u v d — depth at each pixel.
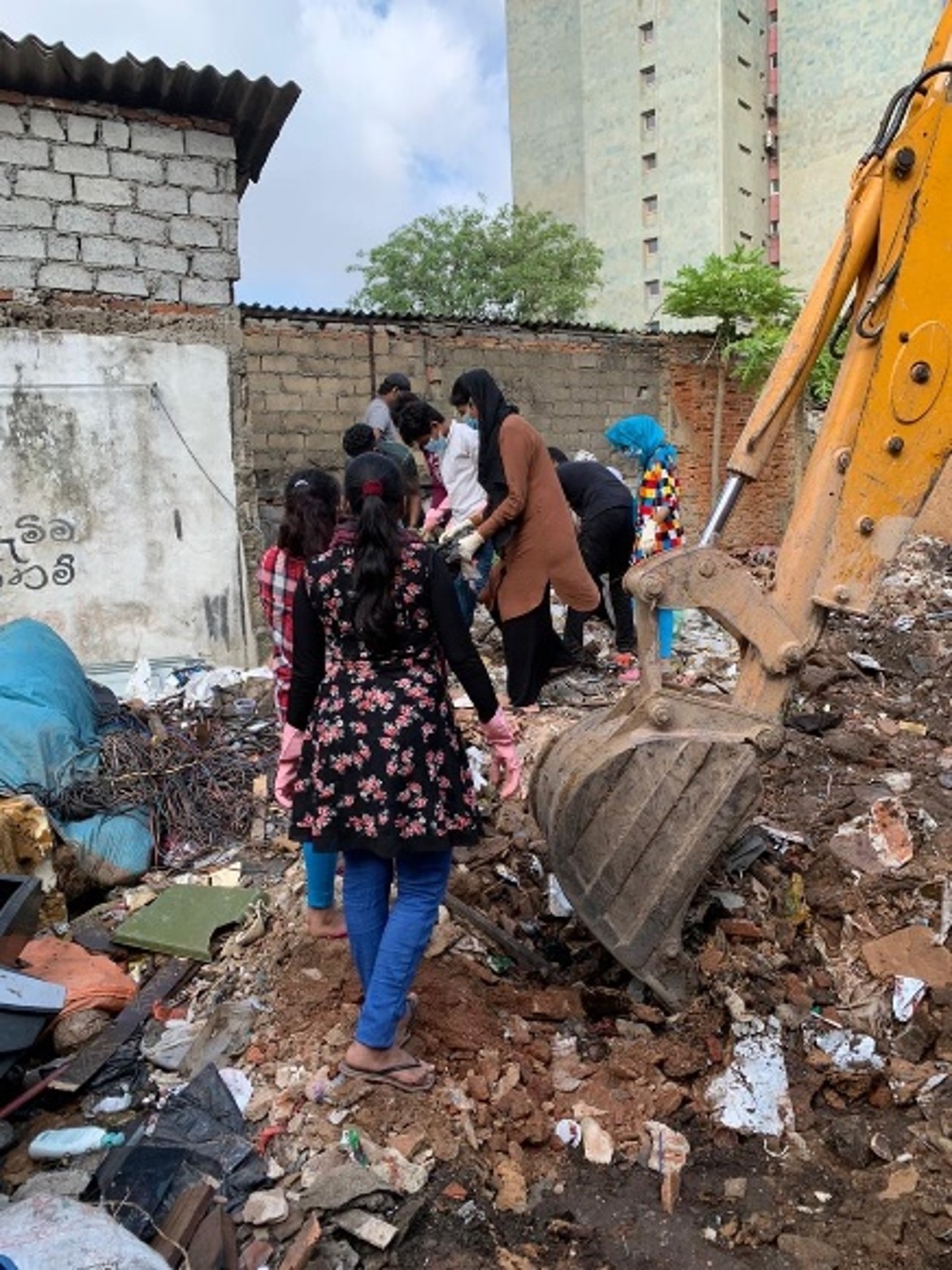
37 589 6.18
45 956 3.27
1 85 5.78
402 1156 2.53
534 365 13.07
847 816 4.12
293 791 2.79
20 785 4.26
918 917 3.49
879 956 3.31
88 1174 2.41
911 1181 2.54
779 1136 2.72
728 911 3.50
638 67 37.97
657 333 14.09
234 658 6.76
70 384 6.14
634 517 6.02
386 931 2.64
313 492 3.34
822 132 36.69
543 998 3.12
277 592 3.46
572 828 2.89
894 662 6.32
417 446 6.20
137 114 6.17
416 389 12.15
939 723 5.38
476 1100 2.73
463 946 3.35
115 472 6.31
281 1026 2.98
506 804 4.22
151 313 6.35
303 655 2.71
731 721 2.92
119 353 6.25
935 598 7.76
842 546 2.86
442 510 6.20
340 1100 2.66
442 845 2.51
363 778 2.50
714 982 3.18
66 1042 2.95
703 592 2.88
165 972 3.33
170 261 6.36
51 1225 1.97
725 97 35.91
